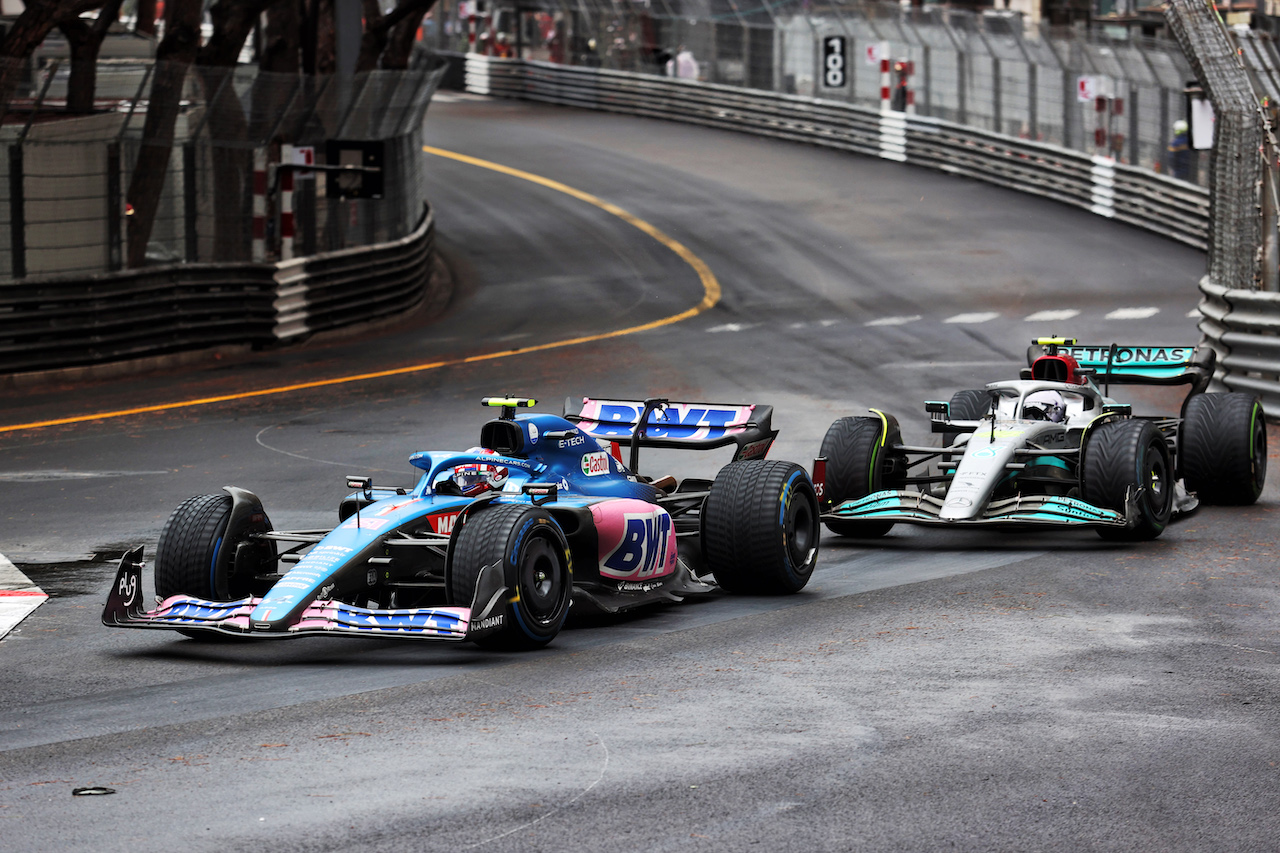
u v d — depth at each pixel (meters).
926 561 38.97
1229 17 116.00
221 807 19.48
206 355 86.56
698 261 119.69
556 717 23.69
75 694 26.08
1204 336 65.94
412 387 74.38
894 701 24.48
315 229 97.25
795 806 19.47
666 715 23.77
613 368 78.31
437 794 19.94
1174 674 26.12
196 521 29.72
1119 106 132.88
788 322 93.62
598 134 184.62
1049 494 41.62
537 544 28.30
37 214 80.56
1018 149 144.88
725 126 185.38
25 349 76.50
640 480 36.09
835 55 172.12
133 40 123.56
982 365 75.69
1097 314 92.94
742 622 31.20
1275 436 57.94
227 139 89.88
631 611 33.09
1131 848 18.09
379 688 25.73
